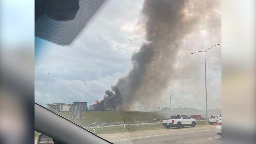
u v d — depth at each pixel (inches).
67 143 116.0
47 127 111.5
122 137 237.8
